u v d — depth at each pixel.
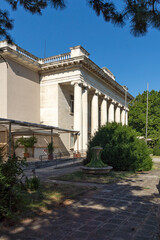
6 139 20.45
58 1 5.73
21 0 7.25
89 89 28.09
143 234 3.94
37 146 21.41
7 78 21.20
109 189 8.02
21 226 4.32
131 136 14.77
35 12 7.58
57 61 24.92
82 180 9.84
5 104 20.98
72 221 4.60
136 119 45.38
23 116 23.22
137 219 4.73
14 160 5.71
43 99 26.16
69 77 24.84
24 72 23.88
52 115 25.44
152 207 5.63
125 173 12.47
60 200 6.15
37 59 26.34
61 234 3.94
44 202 5.90
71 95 28.84
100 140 14.90
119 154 13.80
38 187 7.67
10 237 3.82
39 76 26.58
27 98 24.08
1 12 7.93
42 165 15.77
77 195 6.88
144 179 10.57
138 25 5.33
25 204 5.61
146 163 14.21
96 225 4.38
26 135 21.20
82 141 24.53
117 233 3.99
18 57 22.08
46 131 23.48
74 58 23.97
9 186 5.10
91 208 5.53
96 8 5.88
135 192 7.49
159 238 2.94
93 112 28.95
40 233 3.98
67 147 26.45
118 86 35.81
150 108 45.22
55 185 8.38
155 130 42.62
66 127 26.83
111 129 15.52
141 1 5.17
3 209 4.61
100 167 11.70
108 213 5.13
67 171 13.28
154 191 7.67
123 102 42.00
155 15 5.04
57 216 4.91
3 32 8.46
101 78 30.19
